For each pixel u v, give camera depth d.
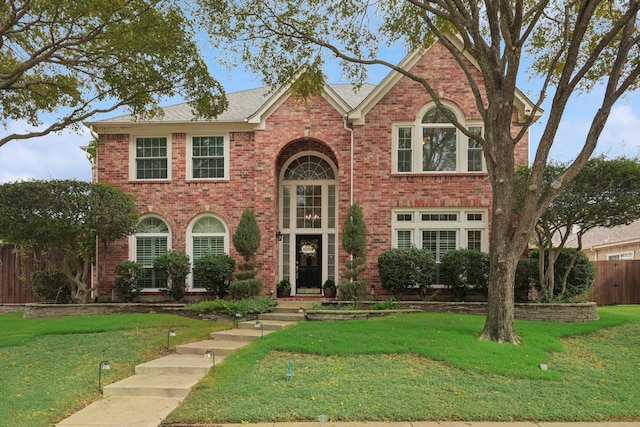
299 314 13.37
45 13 10.93
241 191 16.64
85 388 7.73
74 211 14.12
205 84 12.92
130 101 12.60
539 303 13.27
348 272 14.30
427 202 15.39
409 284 14.69
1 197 13.50
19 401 7.07
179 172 16.78
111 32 10.76
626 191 12.48
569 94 9.48
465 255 14.48
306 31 12.35
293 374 7.97
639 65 9.25
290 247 17.27
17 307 17.27
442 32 12.88
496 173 10.08
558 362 8.78
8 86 10.77
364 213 15.54
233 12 11.80
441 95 15.52
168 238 16.78
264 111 16.27
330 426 6.21
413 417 6.46
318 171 17.44
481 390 7.33
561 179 9.65
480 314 13.51
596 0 8.98
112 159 16.92
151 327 12.47
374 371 8.09
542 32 12.40
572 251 14.51
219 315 13.45
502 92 10.05
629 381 7.94
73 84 12.63
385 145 15.60
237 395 7.13
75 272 16.69
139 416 6.48
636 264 20.12
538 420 6.47
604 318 13.14
